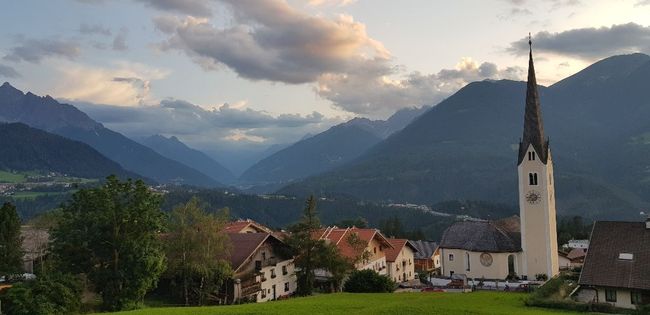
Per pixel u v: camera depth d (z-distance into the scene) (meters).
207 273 66.50
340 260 78.12
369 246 97.25
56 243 61.84
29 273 87.81
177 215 68.06
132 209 61.03
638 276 62.16
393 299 63.12
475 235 101.38
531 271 95.62
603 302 60.22
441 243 104.88
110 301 59.84
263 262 78.94
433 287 87.88
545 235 95.06
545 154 95.75
